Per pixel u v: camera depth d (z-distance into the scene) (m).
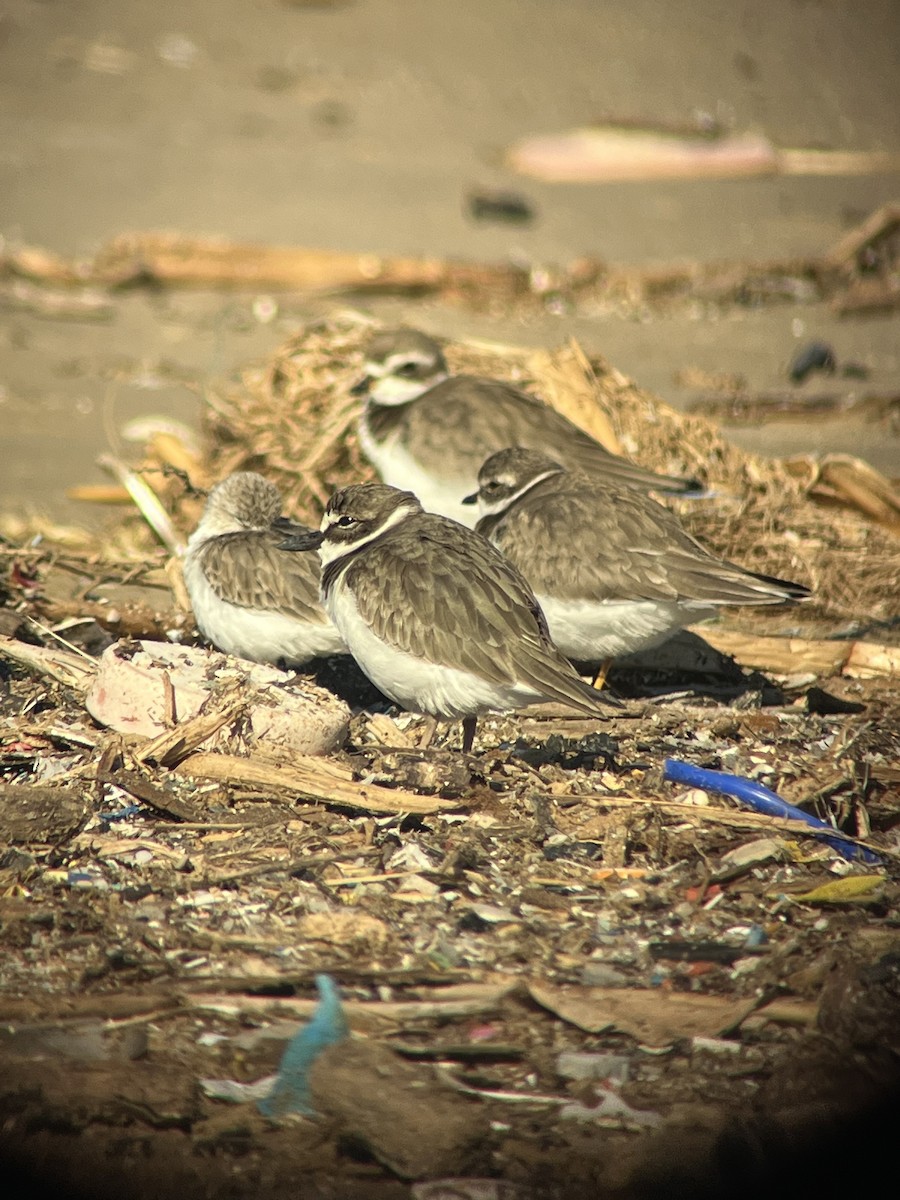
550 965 7.79
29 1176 6.23
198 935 7.92
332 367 16.39
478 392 14.13
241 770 9.39
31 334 22.61
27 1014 7.21
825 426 19.34
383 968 7.70
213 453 15.95
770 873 8.88
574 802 9.47
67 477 16.62
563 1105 6.79
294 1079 6.87
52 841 8.77
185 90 37.00
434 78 39.06
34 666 10.98
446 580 9.90
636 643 11.62
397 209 29.09
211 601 11.49
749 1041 7.25
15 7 43.12
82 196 28.72
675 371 21.66
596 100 37.31
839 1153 6.54
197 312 24.06
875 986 7.63
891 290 25.92
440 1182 6.32
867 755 10.62
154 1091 6.75
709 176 33.06
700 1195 6.31
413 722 11.09
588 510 11.56
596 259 26.19
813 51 42.34
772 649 12.38
